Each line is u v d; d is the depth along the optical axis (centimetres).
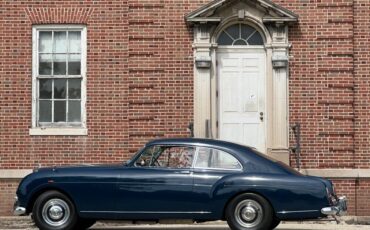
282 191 1359
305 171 1888
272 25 1912
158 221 1420
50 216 1416
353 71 1906
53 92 1947
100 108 1928
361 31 1911
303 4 1919
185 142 1424
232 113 1925
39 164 1923
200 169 1397
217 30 1922
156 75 1922
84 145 1925
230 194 1369
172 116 1916
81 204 1408
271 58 1909
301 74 1909
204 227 1692
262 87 1928
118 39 1936
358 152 1892
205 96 1906
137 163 1420
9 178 1917
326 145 1897
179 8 1930
